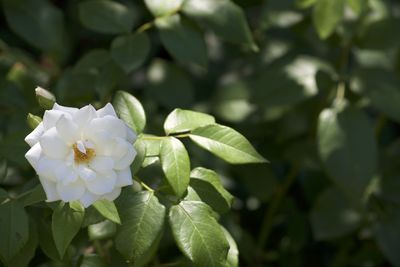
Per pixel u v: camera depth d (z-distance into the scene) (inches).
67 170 30.7
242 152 32.9
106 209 31.1
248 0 43.4
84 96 39.1
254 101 42.1
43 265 39.9
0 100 40.6
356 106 40.6
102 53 39.1
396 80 41.2
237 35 37.9
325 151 39.7
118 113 33.3
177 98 45.2
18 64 41.6
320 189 46.1
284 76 42.1
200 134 33.1
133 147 31.3
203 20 37.9
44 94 32.3
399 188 44.1
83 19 38.4
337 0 38.7
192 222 32.0
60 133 30.9
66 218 31.3
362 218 43.3
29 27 42.9
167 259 43.4
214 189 33.2
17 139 34.2
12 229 32.5
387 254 43.2
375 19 42.4
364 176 39.4
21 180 39.6
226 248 31.9
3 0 42.8
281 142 45.6
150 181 36.4
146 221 32.0
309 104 45.1
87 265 34.2
